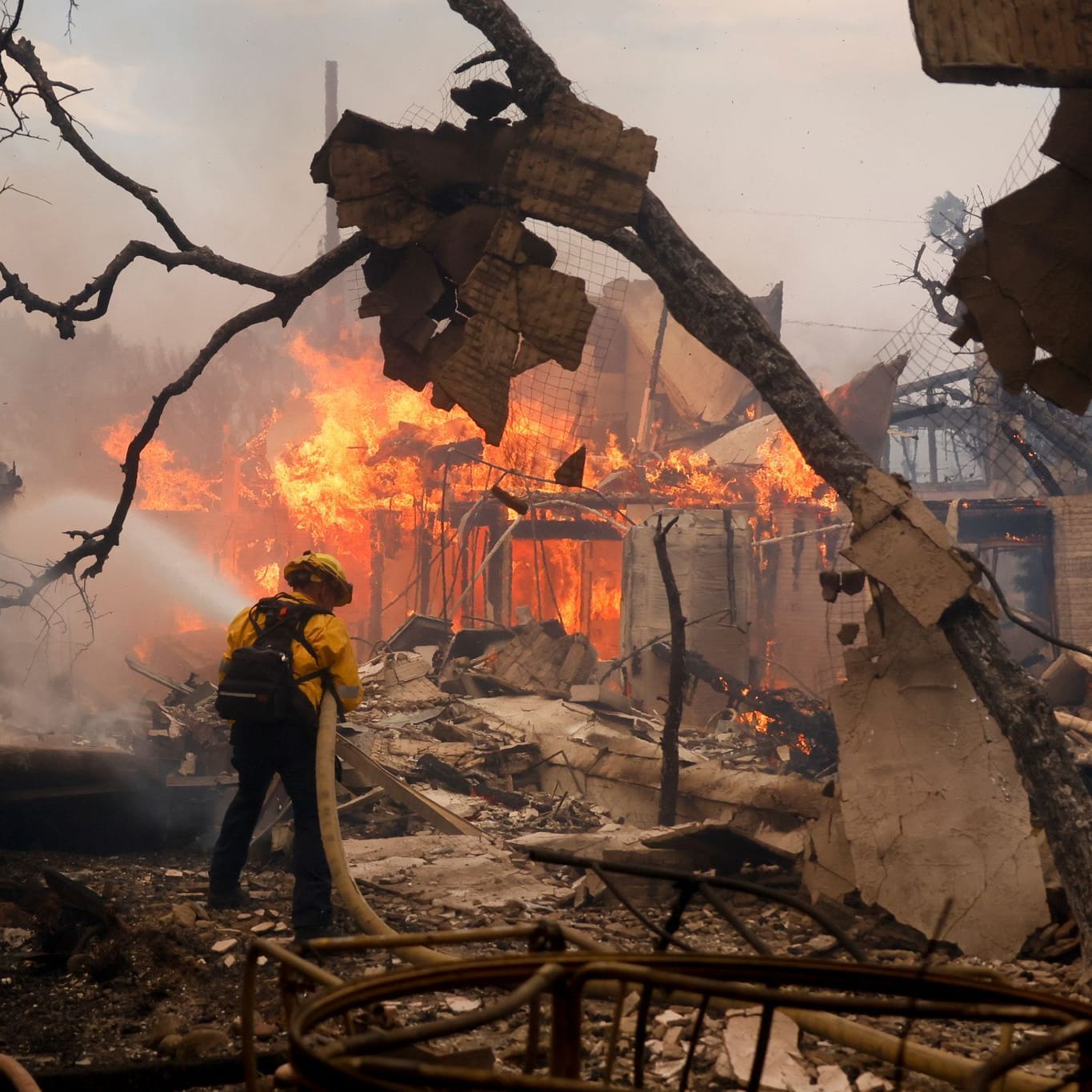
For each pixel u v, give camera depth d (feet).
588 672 52.54
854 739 18.89
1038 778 16.99
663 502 87.56
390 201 23.21
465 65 23.15
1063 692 48.57
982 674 17.78
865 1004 3.67
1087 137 16.90
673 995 12.43
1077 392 17.21
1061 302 17.17
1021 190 17.24
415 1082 3.12
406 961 14.32
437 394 23.66
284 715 17.31
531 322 22.45
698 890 5.62
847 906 18.17
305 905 16.80
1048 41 16.17
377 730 37.68
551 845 22.18
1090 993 14.64
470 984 4.01
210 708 35.86
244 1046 5.03
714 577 61.05
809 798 21.95
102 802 23.56
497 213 23.00
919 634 18.97
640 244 22.44
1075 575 74.13
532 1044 4.04
